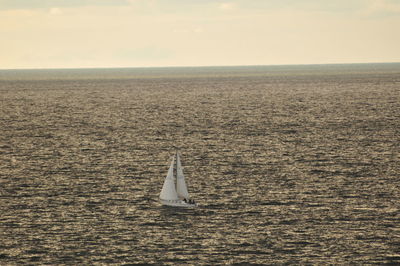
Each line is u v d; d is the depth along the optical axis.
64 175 110.06
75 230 77.62
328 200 91.12
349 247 71.38
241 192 96.69
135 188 100.19
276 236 75.25
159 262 67.50
